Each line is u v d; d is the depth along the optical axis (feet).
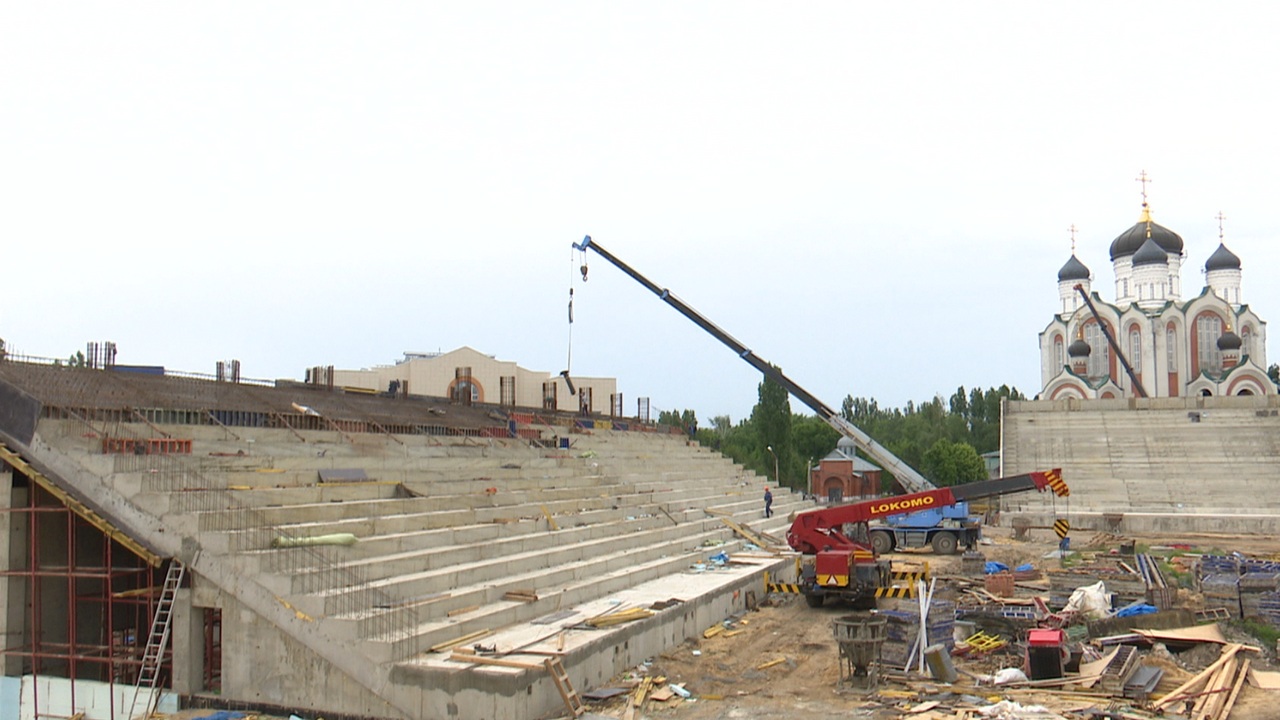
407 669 55.47
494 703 53.31
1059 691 59.36
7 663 65.36
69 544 65.00
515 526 89.25
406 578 67.46
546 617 70.74
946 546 141.90
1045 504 197.47
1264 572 97.14
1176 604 90.38
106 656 71.05
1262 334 310.45
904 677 64.08
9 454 66.33
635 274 149.28
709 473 171.94
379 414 116.88
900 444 321.73
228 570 60.85
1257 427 216.33
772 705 58.95
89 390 79.71
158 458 68.23
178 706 60.95
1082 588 85.30
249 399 99.76
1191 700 55.47
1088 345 316.60
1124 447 217.36
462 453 117.39
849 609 91.35
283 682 58.80
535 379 185.68
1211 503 188.96
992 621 75.46
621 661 65.87
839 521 99.30
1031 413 241.76
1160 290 330.13
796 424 339.16
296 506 71.51
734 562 104.12
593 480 124.88
